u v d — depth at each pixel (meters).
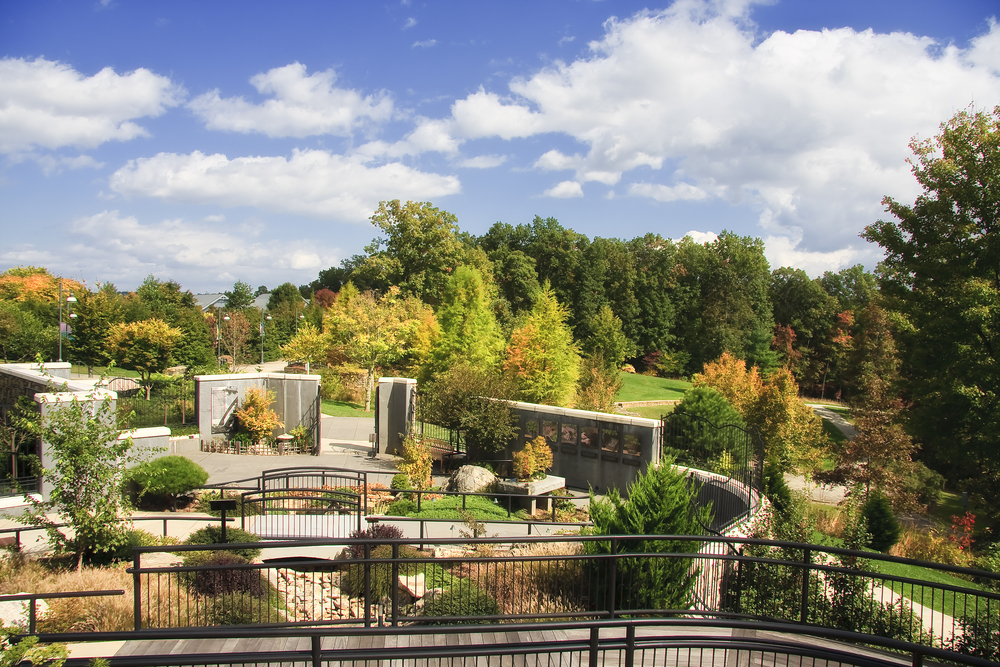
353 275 76.81
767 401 24.06
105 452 9.98
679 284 73.69
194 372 35.72
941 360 20.89
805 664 5.93
